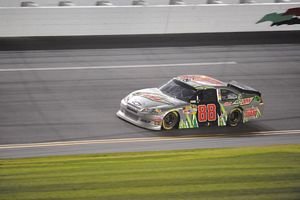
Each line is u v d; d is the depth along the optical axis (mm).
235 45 51312
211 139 33031
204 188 25078
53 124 33344
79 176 25625
